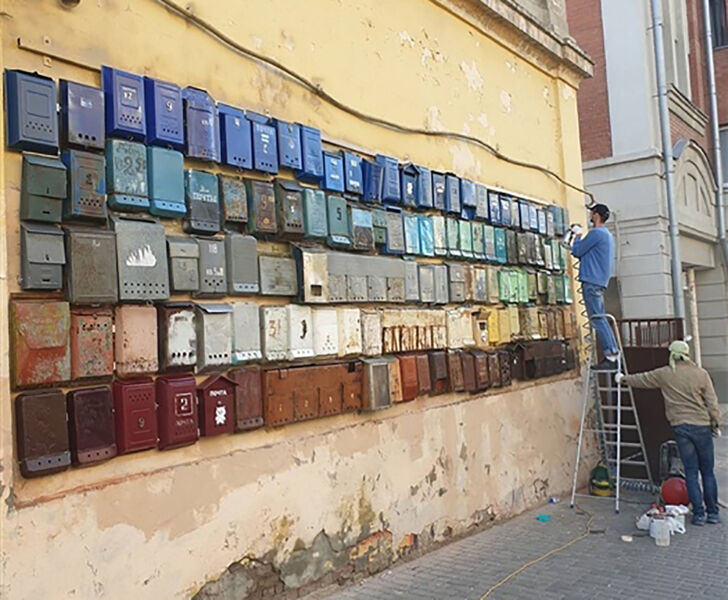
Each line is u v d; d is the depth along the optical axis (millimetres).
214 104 4418
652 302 12117
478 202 6984
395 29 6293
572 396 8453
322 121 5348
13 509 3295
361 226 5438
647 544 6180
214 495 4246
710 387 6941
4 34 3465
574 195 9250
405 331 5852
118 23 3975
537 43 8453
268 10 4965
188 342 4125
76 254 3584
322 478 5000
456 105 7066
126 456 3814
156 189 3994
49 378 3467
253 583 4426
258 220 4609
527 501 7352
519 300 7516
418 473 5914
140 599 3783
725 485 8453
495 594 5008
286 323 4777
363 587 5113
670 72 13945
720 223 14891
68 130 3611
